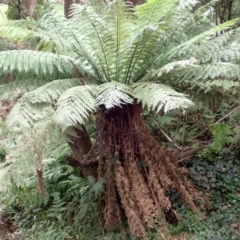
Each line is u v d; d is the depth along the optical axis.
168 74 2.24
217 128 2.71
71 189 2.83
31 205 2.93
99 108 2.21
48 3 2.36
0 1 4.78
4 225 2.91
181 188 2.35
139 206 2.25
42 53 2.21
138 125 2.33
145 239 2.21
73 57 2.38
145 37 2.09
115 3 1.98
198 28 2.55
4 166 2.26
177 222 2.48
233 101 2.79
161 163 2.35
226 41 2.37
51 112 2.22
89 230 2.54
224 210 2.48
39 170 2.22
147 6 2.07
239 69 2.08
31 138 2.13
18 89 2.26
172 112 2.73
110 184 2.35
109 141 2.33
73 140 2.57
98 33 2.10
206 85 2.15
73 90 1.96
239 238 2.25
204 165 2.77
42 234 2.63
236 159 2.79
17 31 2.18
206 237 2.32
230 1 3.79
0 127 2.26
